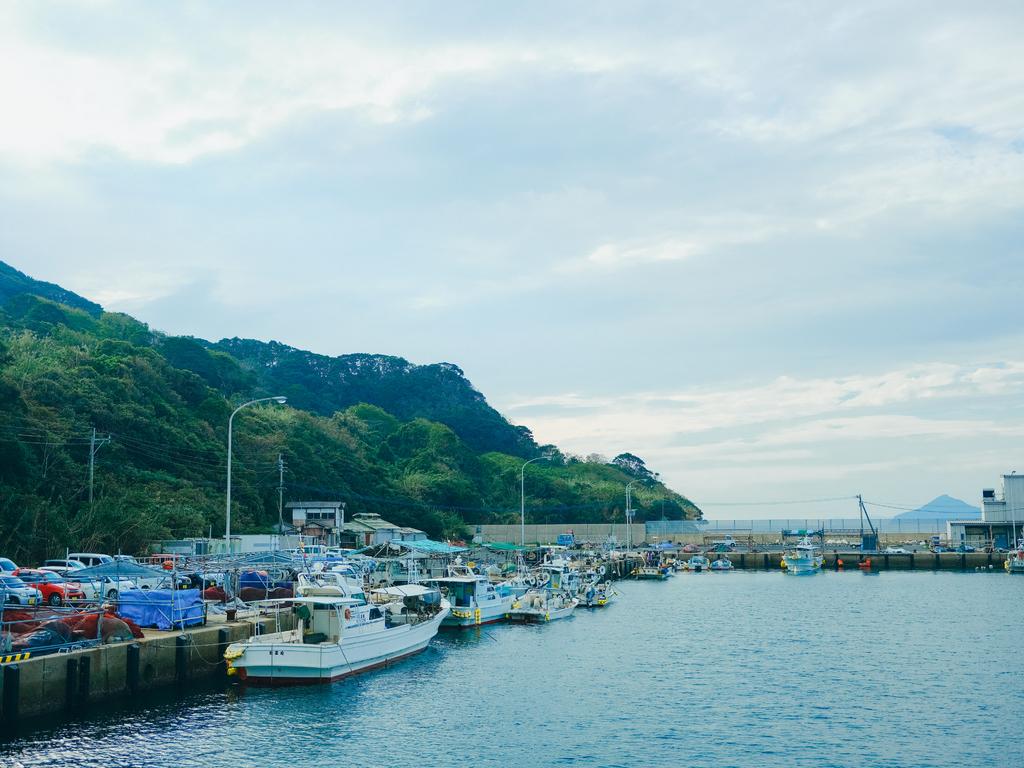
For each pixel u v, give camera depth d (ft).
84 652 137.08
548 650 228.22
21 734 126.62
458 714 157.58
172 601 164.96
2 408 305.53
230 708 150.61
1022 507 584.81
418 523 533.55
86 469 321.93
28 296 600.39
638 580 485.56
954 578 483.10
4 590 147.54
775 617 305.94
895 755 138.82
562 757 135.23
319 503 441.68
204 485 383.24
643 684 186.50
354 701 161.38
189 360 582.35
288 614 196.34
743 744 143.64
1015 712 165.07
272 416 541.34
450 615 256.11
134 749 127.24
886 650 233.76
